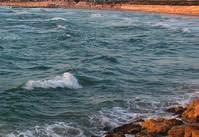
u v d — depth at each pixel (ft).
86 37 146.72
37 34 150.00
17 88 68.74
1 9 336.90
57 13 292.40
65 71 83.61
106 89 73.36
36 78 76.95
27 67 88.33
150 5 375.45
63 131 51.60
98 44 131.13
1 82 73.56
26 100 63.82
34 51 110.73
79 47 120.78
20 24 186.09
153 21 241.14
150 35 165.68
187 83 79.92
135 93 71.36
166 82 80.43
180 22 240.53
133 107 62.75
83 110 60.23
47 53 108.47
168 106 63.98
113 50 120.37
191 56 114.73
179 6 348.79
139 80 81.41
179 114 59.21
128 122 55.88
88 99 66.18
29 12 293.02
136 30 183.93
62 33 152.76
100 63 96.63
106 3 428.97
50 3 447.83
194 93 72.49
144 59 106.63
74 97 67.15
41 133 50.47
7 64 90.79
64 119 56.13
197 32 184.65
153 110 61.72
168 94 71.36
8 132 50.08
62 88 71.72
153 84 78.48
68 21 208.33
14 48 114.01
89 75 81.82
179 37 162.40
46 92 68.54
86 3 438.81
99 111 60.03
